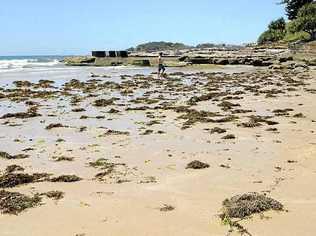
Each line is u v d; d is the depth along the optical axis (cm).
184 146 1568
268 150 1474
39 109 2562
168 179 1191
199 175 1218
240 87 3612
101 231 872
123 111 2456
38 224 913
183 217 927
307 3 11150
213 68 6278
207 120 2050
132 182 1174
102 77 4841
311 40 9862
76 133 1850
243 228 855
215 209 962
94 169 1311
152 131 1844
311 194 1033
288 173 1207
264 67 6247
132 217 937
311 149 1459
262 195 992
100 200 1043
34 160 1429
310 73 4816
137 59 7706
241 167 1284
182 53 9656
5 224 917
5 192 1091
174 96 3120
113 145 1614
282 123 1964
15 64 7988
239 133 1767
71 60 7962
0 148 1609
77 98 3041
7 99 3025
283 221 879
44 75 5103
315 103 2592
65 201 1041
